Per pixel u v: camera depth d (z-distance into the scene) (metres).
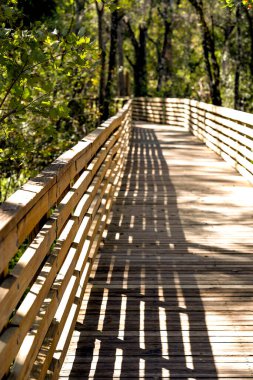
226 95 24.55
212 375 3.51
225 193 8.68
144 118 27.78
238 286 4.92
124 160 11.66
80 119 15.24
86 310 4.44
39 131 5.76
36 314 2.69
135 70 32.94
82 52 5.29
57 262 3.23
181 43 33.59
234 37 26.42
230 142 11.12
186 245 6.09
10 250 2.20
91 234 5.01
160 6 29.80
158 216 7.33
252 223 6.96
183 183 9.53
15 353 2.26
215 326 4.17
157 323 4.23
